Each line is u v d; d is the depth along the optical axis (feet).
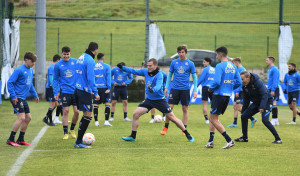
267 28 394.52
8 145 67.56
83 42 353.31
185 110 87.61
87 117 66.44
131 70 73.61
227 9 463.42
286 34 155.43
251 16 424.05
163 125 99.09
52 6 462.19
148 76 72.38
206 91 103.19
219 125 65.46
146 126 96.53
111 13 456.04
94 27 418.10
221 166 52.13
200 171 49.26
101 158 56.80
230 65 65.92
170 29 387.34
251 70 199.93
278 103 162.71
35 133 82.64
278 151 63.77
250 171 49.49
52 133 82.94
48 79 94.17
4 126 91.25
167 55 285.84
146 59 147.23
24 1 349.20
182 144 70.44
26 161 54.49
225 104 65.62
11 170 49.19
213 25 411.95
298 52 324.39
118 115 119.55
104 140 74.08
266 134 85.25
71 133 77.46
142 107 73.05
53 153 60.54
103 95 96.27
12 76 65.98
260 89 71.72
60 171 48.78
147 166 51.78
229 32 386.11
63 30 403.54
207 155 59.67
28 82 68.49
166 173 48.08
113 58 299.58
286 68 157.79
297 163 54.39
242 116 74.49
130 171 48.98
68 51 75.92
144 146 67.87
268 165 53.01
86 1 476.13
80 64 66.95
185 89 86.58
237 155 59.88
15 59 154.61
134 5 483.51
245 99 76.02
